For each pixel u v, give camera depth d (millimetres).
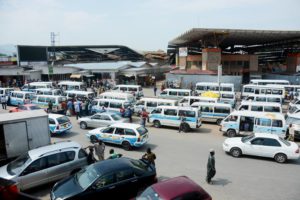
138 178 10469
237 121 19547
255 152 15305
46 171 11461
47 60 75188
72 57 85625
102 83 50719
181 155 15984
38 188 11633
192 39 58094
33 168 11211
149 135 20828
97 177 9844
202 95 31750
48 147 12383
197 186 8898
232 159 15414
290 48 66062
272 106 23438
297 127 18969
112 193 9969
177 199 8234
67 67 59844
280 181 12367
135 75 55625
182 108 22203
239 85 44875
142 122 23109
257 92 34344
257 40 57906
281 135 18391
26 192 11266
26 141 14234
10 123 13680
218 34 47969
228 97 30797
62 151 12148
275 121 18547
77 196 9445
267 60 89562
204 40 54031
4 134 13531
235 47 79000
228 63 56938
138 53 90625
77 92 32469
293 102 28109
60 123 20016
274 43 65250
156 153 16391
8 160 13688
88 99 29375
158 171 13500
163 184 8977
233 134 19797
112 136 17359
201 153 16375
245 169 13859
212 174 11945
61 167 11898
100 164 10625
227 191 11336
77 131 21828
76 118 26406
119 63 62594
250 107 23969
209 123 25266
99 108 26891
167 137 20266
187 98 28250
